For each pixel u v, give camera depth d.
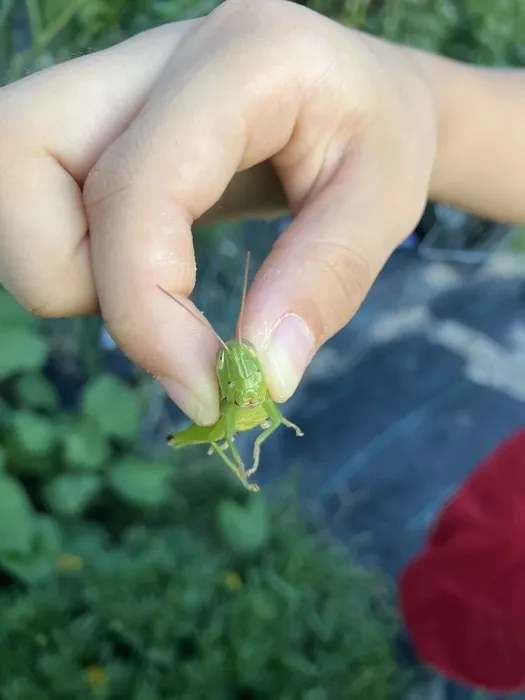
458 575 0.24
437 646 0.24
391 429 0.39
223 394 0.11
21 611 0.23
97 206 0.11
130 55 0.12
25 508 0.25
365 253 0.12
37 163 0.11
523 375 0.41
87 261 0.12
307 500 0.35
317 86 0.12
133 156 0.11
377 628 0.27
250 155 0.12
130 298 0.11
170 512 0.30
